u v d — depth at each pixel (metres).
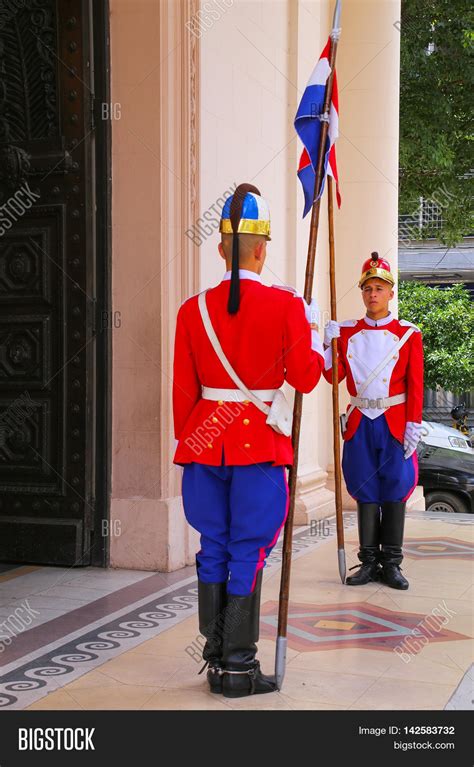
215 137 5.92
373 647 3.87
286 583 3.36
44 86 5.48
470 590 4.99
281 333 3.26
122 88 5.39
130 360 5.41
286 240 7.30
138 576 5.24
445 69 13.07
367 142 8.35
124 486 5.45
